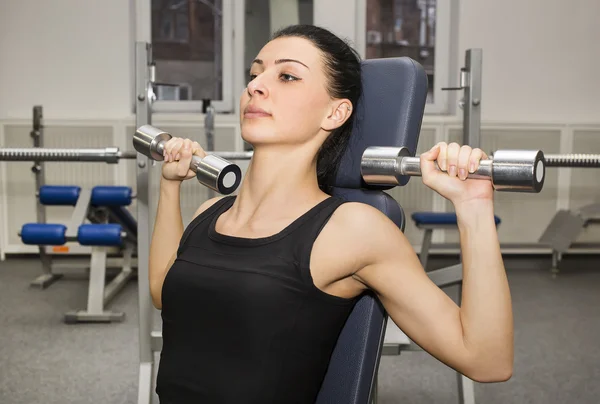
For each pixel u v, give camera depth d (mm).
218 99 5637
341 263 1062
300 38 1168
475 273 983
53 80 5305
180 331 1100
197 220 1208
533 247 5316
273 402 1039
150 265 1328
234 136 5164
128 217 4266
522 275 4988
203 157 1261
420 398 2674
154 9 5500
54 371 2916
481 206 984
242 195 1186
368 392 1175
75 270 4688
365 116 1283
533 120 5348
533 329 3625
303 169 1159
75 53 5297
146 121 2012
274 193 1148
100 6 5273
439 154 993
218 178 1157
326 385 1188
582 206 5328
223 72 5578
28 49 5277
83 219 3836
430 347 1038
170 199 1319
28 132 5137
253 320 1033
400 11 5641
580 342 3404
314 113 1151
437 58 5641
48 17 5258
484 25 5418
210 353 1063
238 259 1075
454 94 5523
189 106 5578
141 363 1984
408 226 5371
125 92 5344
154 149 1295
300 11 5492
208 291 1066
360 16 5551
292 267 1051
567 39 5473
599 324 3729
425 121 5234
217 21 5555
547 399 2662
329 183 1319
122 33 5305
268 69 1162
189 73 5594
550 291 4500
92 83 5324
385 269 1072
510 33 5438
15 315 3781
